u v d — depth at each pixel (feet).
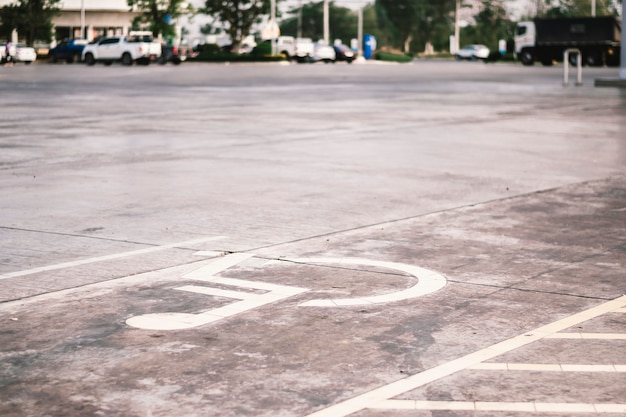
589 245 29.30
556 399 16.39
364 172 44.47
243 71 188.65
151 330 20.36
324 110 82.53
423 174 44.04
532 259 27.32
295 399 16.42
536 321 21.11
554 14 432.25
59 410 15.94
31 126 67.41
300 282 24.50
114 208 34.83
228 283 24.36
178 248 28.35
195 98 99.76
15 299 22.84
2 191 38.58
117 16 321.11
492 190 39.70
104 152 51.93
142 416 15.69
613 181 42.50
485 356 18.66
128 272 25.46
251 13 331.77
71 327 20.57
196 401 16.34
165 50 235.20
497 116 76.48
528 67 226.99
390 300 22.80
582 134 62.64
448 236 30.42
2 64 237.45
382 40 479.82
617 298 23.15
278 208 35.01
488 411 15.85
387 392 16.74
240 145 55.31
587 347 19.24
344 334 20.08
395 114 78.23
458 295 23.31
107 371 17.83
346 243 29.25
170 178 42.24
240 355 18.71
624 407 16.01
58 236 29.99
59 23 310.45
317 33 495.41
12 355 18.74
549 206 36.14
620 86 121.70
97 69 198.29
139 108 85.10
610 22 221.25
